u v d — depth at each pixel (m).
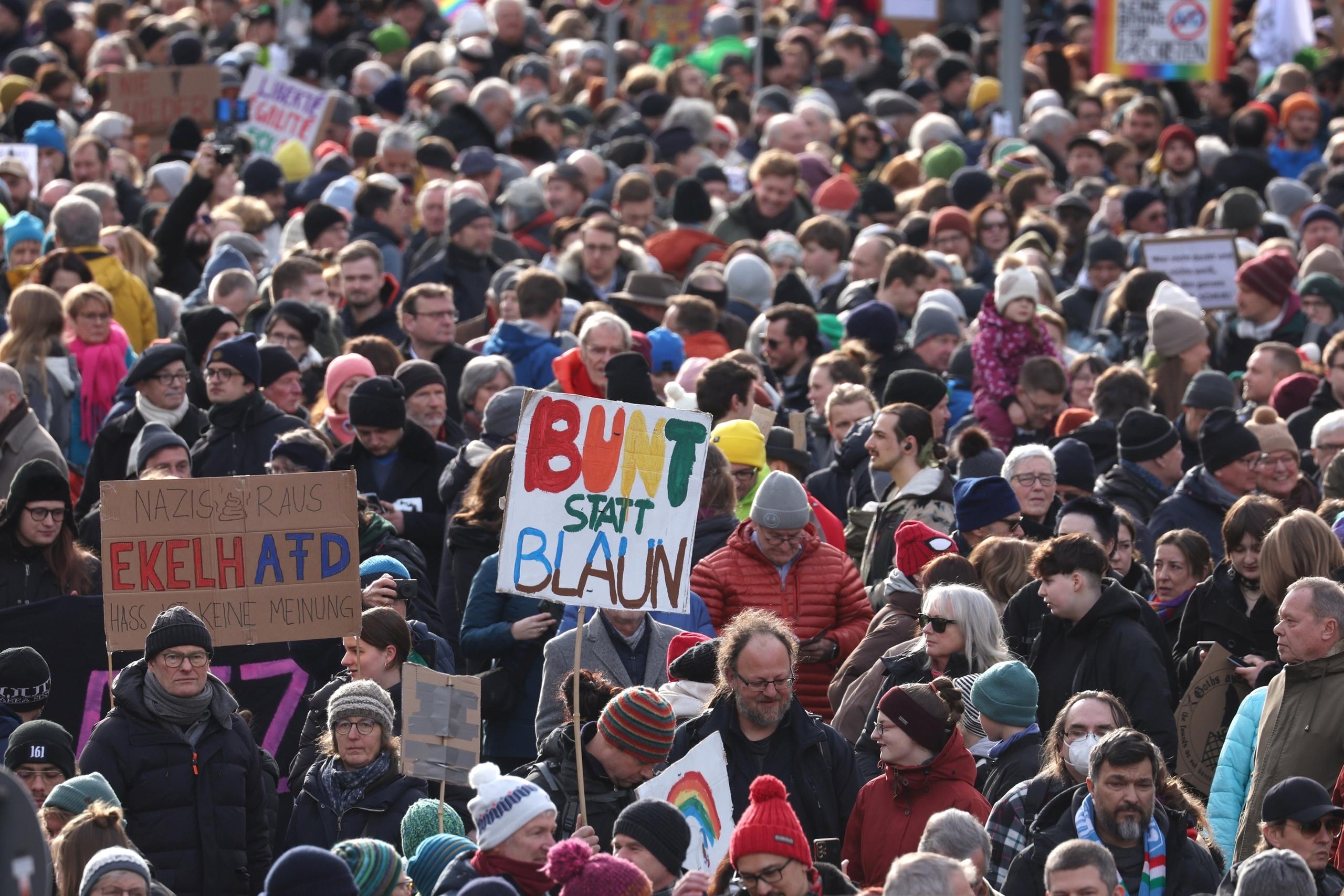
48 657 31.00
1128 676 27.97
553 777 24.47
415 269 56.66
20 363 41.19
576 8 108.00
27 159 60.56
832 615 31.84
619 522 24.89
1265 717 26.38
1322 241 59.25
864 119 73.69
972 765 25.16
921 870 19.23
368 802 26.28
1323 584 26.12
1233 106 83.88
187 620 26.52
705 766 24.53
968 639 27.28
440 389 39.16
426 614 33.47
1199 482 36.00
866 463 37.06
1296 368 43.91
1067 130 75.81
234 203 58.38
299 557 28.56
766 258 55.81
